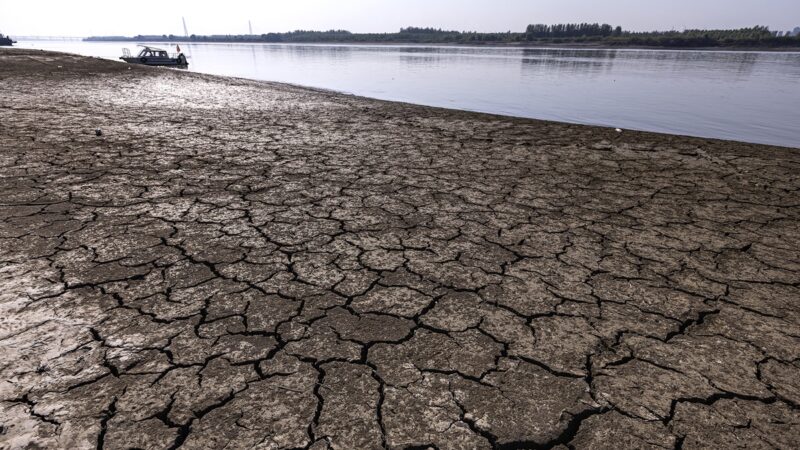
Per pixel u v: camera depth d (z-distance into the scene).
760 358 1.95
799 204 4.04
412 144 6.47
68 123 6.80
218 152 5.51
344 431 1.53
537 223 3.49
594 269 2.75
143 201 3.68
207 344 1.95
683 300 2.41
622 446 1.49
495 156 5.81
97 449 1.43
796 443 1.52
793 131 10.45
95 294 2.30
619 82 23.09
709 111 13.48
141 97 10.28
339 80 23.03
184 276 2.53
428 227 3.37
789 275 2.70
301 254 2.86
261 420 1.56
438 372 1.82
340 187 4.30
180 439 1.47
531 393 1.72
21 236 2.93
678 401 1.70
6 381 1.69
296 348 1.94
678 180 4.79
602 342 2.04
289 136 6.73
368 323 2.14
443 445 1.49
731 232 3.36
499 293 2.45
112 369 1.77
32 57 17.03
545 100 15.75
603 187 4.49
